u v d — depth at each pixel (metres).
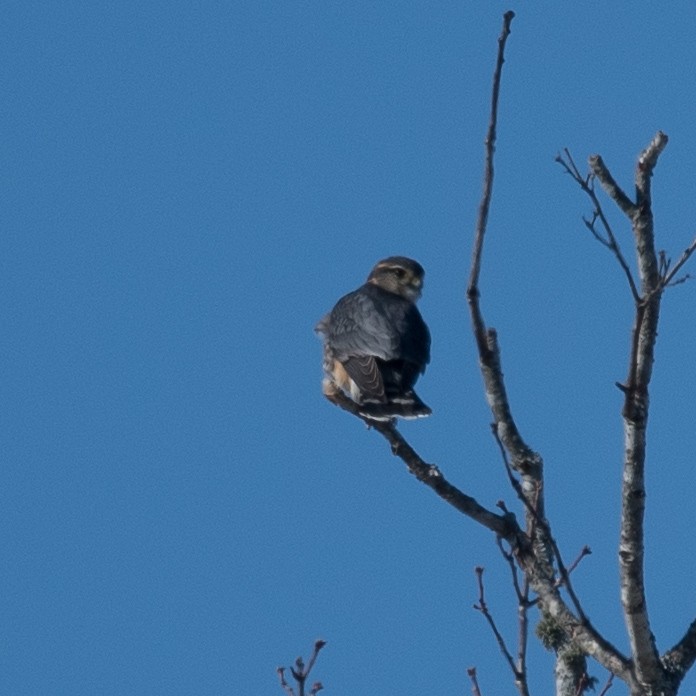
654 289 10.48
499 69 10.55
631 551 10.94
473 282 11.80
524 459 12.66
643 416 10.82
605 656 11.22
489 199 11.03
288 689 10.40
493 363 12.58
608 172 11.16
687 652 11.26
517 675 10.19
